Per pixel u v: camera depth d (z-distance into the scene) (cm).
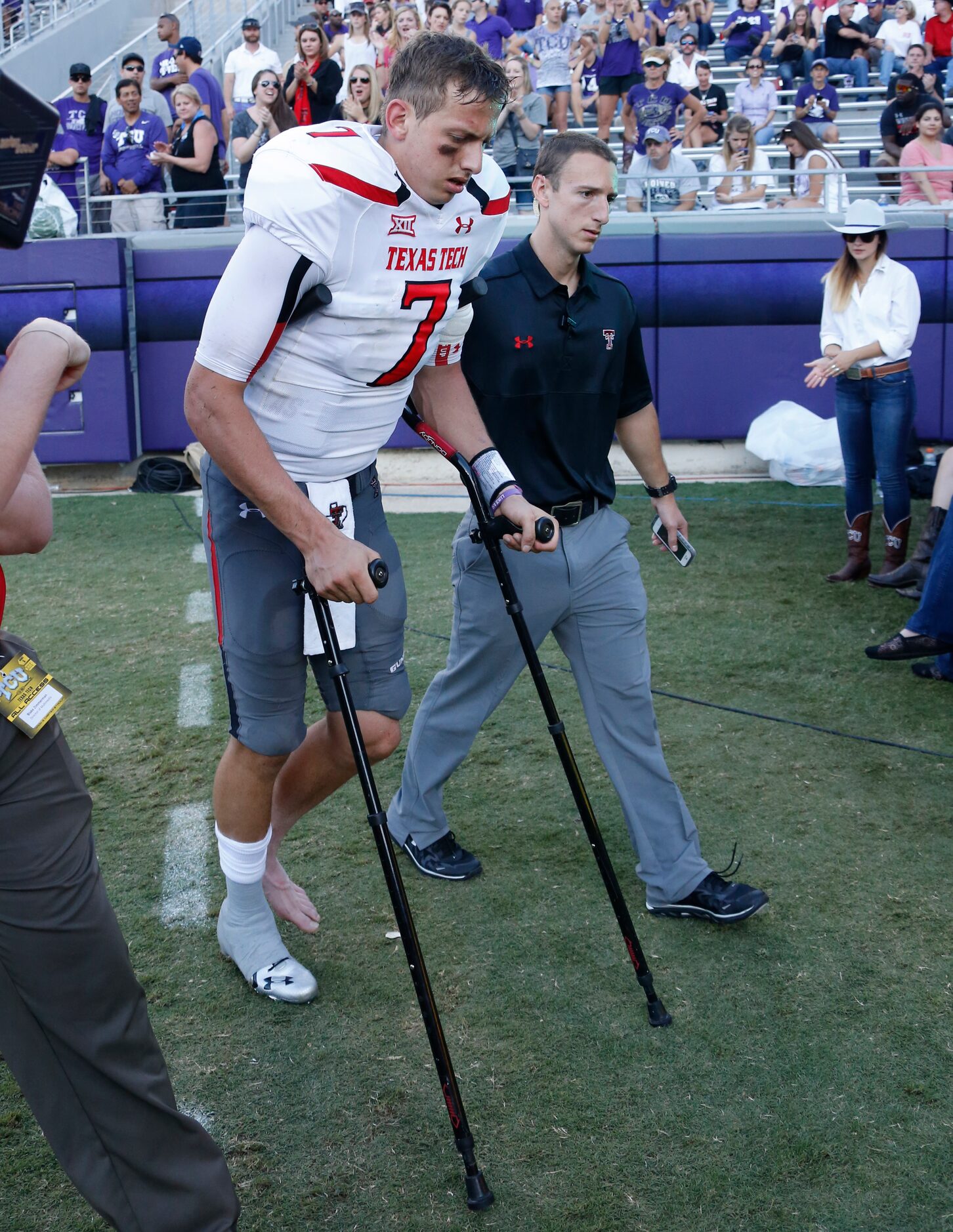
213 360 191
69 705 392
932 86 1016
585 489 257
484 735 369
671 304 689
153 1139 161
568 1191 193
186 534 605
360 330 202
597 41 966
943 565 391
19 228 133
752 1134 205
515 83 828
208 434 194
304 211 185
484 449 236
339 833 311
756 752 353
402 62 189
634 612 261
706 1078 219
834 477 670
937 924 266
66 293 687
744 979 248
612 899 231
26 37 1197
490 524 228
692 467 716
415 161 191
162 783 339
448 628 460
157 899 281
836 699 391
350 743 197
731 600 489
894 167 722
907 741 359
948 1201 190
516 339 243
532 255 246
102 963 156
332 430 214
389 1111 212
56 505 673
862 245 475
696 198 740
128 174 834
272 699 225
